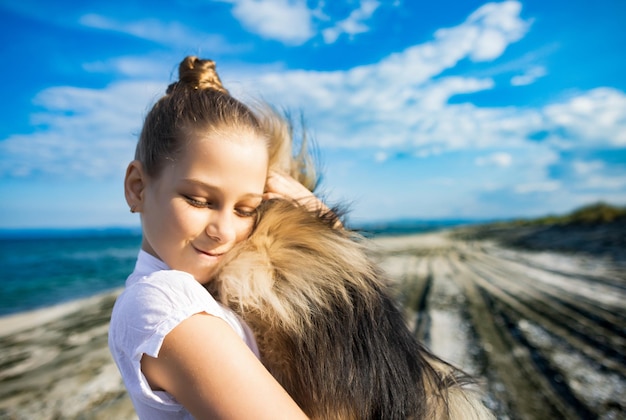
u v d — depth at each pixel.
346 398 0.98
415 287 10.29
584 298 8.38
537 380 4.29
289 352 1.04
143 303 0.95
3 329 8.33
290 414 0.88
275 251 1.12
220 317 0.97
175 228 1.05
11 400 4.31
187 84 1.18
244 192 1.07
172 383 0.91
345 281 1.11
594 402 3.78
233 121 1.07
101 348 6.11
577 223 30.67
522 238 28.62
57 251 46.09
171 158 1.04
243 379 0.87
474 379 1.32
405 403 1.02
